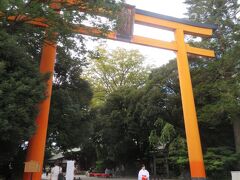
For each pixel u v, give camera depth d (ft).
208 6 88.33
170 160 93.40
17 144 50.08
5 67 41.29
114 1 48.57
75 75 78.18
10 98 39.58
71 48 51.78
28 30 47.85
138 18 73.36
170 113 95.14
